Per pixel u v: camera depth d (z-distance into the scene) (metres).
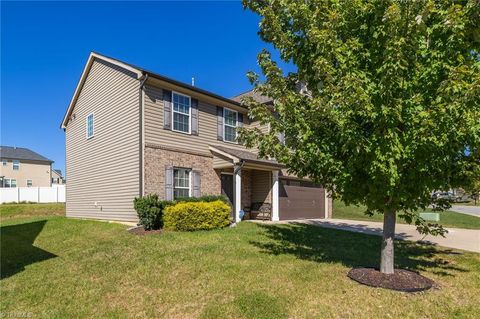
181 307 4.36
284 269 5.80
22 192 29.28
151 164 11.40
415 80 4.34
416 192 4.74
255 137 5.81
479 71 4.00
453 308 4.12
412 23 3.96
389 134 4.16
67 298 4.90
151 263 6.35
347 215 18.98
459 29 3.97
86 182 14.51
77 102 15.60
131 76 11.92
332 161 4.93
